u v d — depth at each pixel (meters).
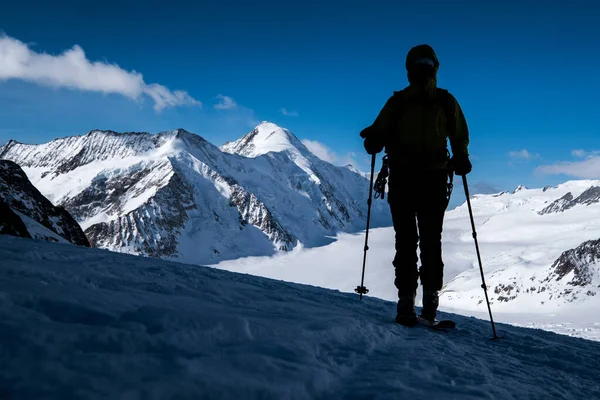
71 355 1.46
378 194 4.78
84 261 3.57
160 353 1.66
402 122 4.45
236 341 1.98
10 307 1.74
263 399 1.53
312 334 2.46
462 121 4.57
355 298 6.15
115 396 1.28
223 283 4.02
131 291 2.65
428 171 4.40
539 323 148.12
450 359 2.74
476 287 195.25
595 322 145.25
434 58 4.47
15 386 1.23
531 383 2.64
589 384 2.94
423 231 4.50
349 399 1.79
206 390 1.45
